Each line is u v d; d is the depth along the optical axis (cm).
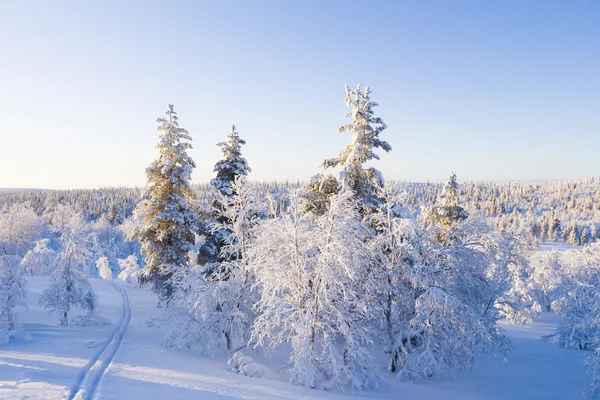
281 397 1048
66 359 1176
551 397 1571
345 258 1449
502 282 2100
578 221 15038
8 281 1591
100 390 867
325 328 1530
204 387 1027
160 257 2447
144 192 2530
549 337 2836
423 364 1578
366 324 1717
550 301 4422
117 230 9350
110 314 2275
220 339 1669
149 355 1393
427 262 1772
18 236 6278
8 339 1366
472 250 1791
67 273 1909
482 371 1925
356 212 1691
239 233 1792
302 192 1630
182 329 1636
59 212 7894
